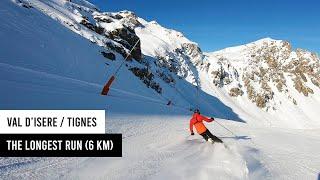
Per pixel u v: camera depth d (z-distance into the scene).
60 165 7.05
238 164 8.15
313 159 10.55
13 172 6.27
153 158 8.38
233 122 23.78
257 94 197.12
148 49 165.25
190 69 178.88
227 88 194.25
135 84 74.81
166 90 131.38
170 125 15.40
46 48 46.62
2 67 20.03
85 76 51.03
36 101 13.07
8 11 48.62
